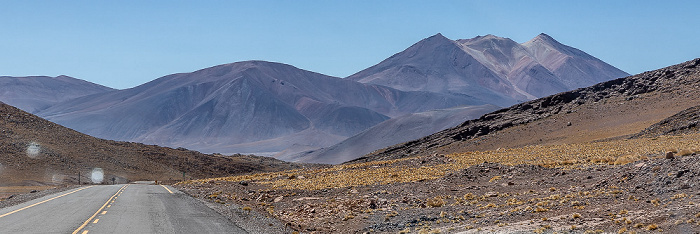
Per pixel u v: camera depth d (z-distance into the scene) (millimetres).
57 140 139250
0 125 132875
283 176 64625
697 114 92438
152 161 154875
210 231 21875
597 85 162625
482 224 23109
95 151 142500
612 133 109562
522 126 146125
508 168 45438
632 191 25703
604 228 18984
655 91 143375
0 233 20219
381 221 27109
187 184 67438
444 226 23906
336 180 52344
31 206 32562
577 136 117750
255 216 28812
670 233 16844
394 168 59812
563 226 20234
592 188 29719
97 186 68625
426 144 165875
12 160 115188
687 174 24219
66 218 25391
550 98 163750
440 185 40906
